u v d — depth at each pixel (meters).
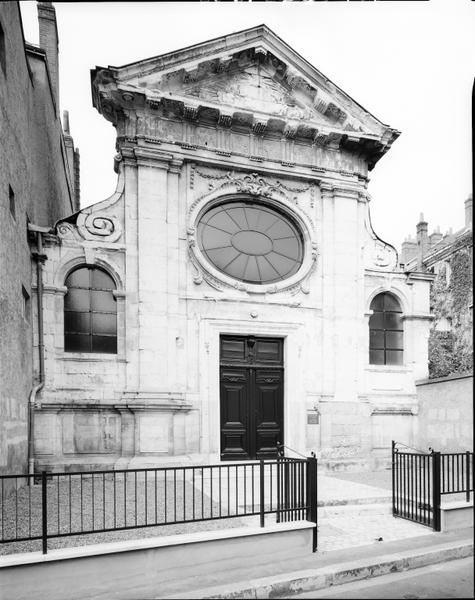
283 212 13.74
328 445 12.79
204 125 12.95
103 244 11.83
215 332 12.40
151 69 12.27
